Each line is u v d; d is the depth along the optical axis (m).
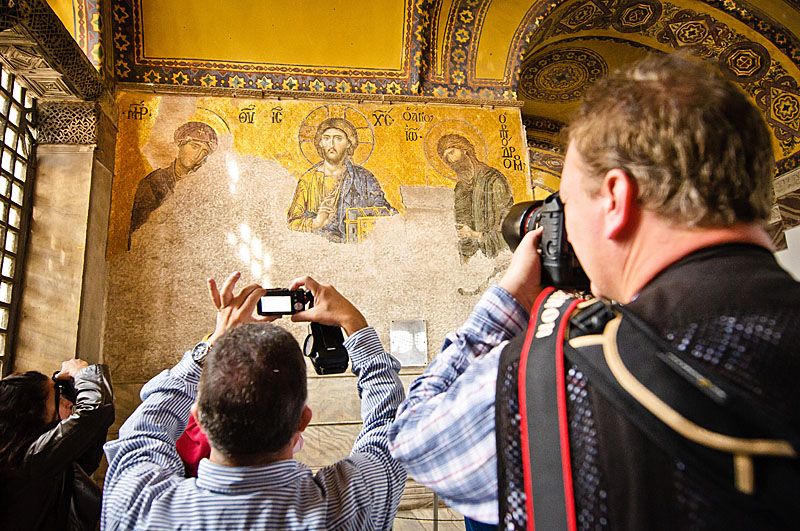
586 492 0.52
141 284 5.88
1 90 5.14
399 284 6.29
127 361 5.66
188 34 6.56
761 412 0.43
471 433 0.67
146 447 1.26
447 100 6.97
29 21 4.65
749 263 0.55
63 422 2.10
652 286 0.59
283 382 1.11
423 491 5.29
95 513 2.27
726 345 0.48
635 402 0.50
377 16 6.81
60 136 5.74
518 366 0.63
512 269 0.84
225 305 1.45
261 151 6.48
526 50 7.25
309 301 1.51
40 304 5.29
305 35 6.77
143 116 6.38
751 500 0.42
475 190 6.73
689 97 0.60
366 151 6.69
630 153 0.61
